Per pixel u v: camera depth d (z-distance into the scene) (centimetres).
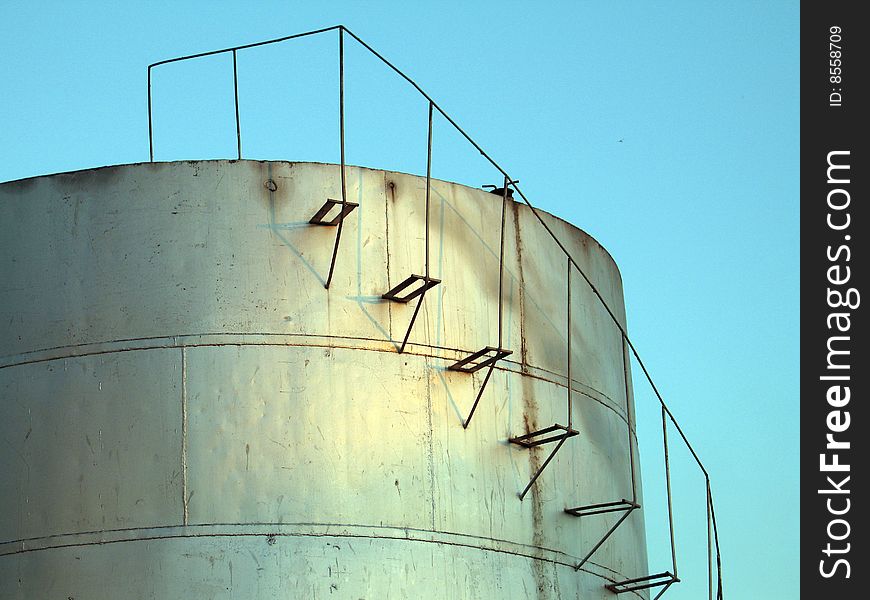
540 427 6662
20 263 6475
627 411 7344
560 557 6538
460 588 6191
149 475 6088
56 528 6091
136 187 6462
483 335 6625
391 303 6438
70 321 6334
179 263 6334
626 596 6869
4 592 6062
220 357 6209
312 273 6366
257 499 6050
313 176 6506
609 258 7575
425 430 6334
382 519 6138
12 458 6228
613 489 6981
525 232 6994
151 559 5984
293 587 5962
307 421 6172
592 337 7188
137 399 6181
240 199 6425
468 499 6338
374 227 6512
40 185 6556
